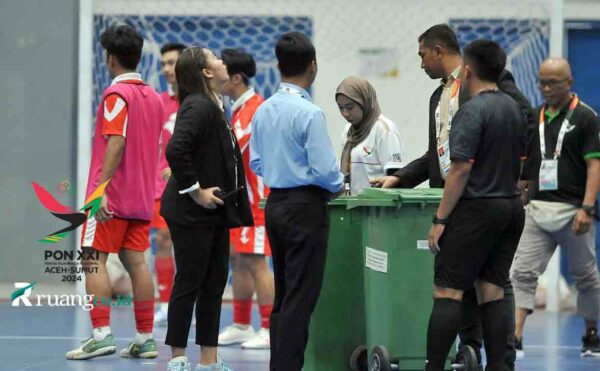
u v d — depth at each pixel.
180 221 17.80
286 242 16.53
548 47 31.55
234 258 24.02
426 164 19.38
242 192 18.16
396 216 17.17
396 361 17.28
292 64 16.81
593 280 23.08
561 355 23.08
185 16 31.89
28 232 31.75
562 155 22.86
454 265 16.19
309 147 16.27
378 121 20.34
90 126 31.00
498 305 16.80
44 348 22.84
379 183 19.25
